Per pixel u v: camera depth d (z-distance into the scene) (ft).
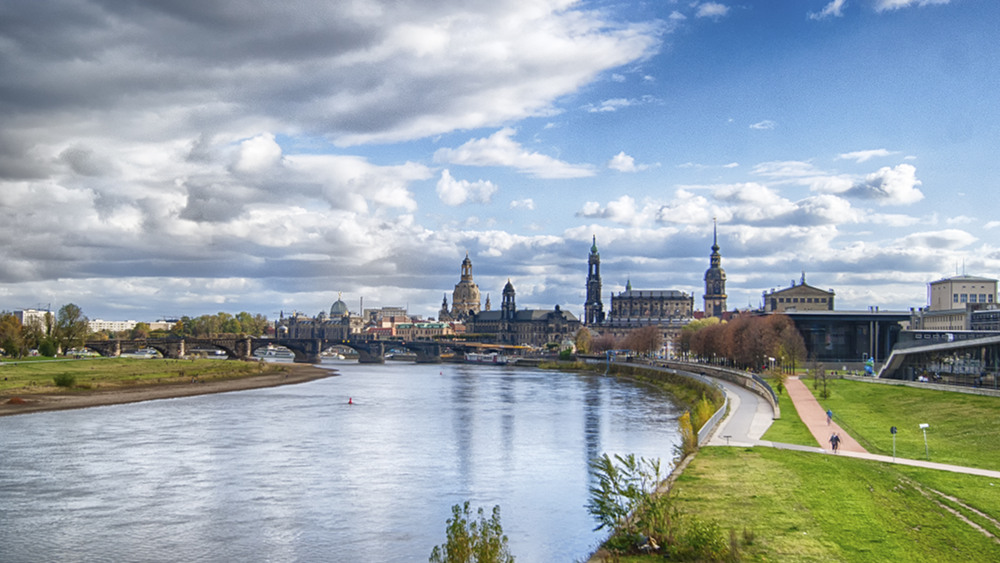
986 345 448.65
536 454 358.84
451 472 317.01
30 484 291.17
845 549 168.14
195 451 364.17
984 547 169.58
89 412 511.81
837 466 253.44
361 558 209.05
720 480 234.99
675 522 178.81
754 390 570.87
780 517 193.26
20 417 481.46
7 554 211.41
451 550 148.56
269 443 389.80
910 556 163.32
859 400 451.12
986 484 226.99
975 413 347.77
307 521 243.40
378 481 300.20
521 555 206.08
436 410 555.28
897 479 233.55
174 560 207.21
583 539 221.05
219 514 250.98
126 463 332.60
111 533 230.48
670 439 402.31
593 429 443.32
